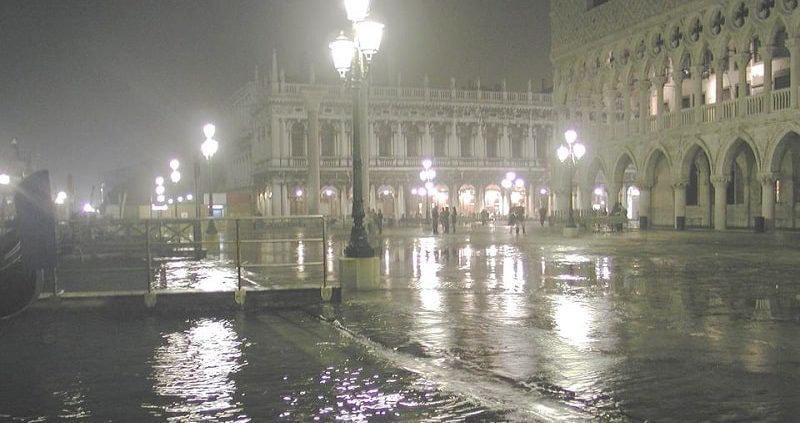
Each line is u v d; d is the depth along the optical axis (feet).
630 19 158.71
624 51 161.99
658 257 81.61
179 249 92.22
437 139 283.38
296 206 265.95
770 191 126.93
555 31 185.68
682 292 49.47
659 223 162.40
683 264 71.77
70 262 81.05
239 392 24.90
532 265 73.20
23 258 35.83
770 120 124.98
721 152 136.77
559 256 85.71
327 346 32.55
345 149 269.03
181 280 61.31
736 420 20.52
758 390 23.54
